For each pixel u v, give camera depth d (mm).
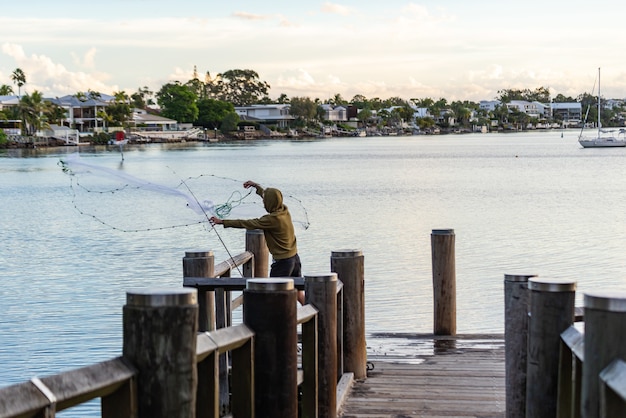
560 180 50062
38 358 10828
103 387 2664
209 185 45469
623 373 2701
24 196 43562
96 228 27047
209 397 3463
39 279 17703
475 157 86250
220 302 6695
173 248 22156
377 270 17828
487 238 23578
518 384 4938
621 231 24844
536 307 4023
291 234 8258
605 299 2980
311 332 5367
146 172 60219
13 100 129375
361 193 42375
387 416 6375
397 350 8758
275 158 88625
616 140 107875
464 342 9148
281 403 3984
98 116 139000
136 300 2799
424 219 29422
